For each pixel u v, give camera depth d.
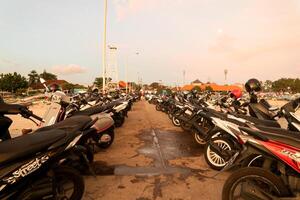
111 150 5.62
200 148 5.86
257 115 4.66
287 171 2.46
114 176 4.03
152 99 25.53
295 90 67.00
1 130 3.19
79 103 6.45
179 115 7.04
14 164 2.18
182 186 3.65
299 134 2.70
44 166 2.33
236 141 3.77
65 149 2.46
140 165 4.57
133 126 9.17
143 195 3.37
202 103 7.27
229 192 2.47
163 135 7.44
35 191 2.33
